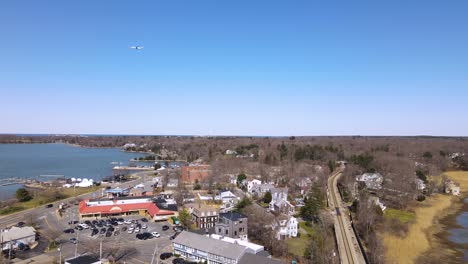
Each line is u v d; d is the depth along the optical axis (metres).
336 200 154.50
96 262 72.06
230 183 189.12
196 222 113.06
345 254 90.56
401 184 159.25
